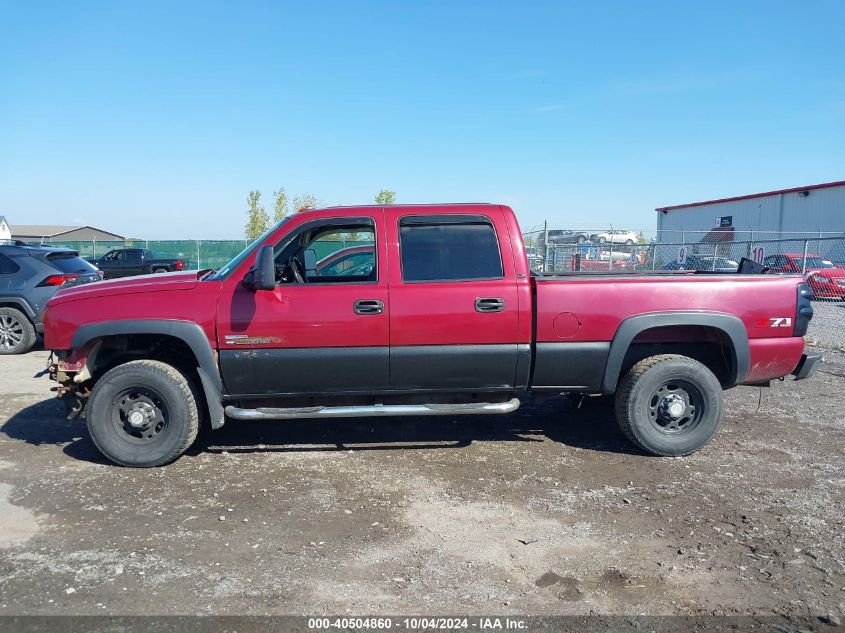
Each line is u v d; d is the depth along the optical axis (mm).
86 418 4867
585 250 20266
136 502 4297
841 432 5898
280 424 6082
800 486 4602
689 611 3051
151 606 3064
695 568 3451
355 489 4535
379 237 4949
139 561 3502
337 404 5109
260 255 4613
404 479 4723
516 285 4938
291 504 4270
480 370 4969
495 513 4141
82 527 3920
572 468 4961
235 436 5715
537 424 6137
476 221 5020
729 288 5082
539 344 4965
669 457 5211
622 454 5293
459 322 4867
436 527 3938
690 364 5086
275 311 4766
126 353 5145
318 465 5008
